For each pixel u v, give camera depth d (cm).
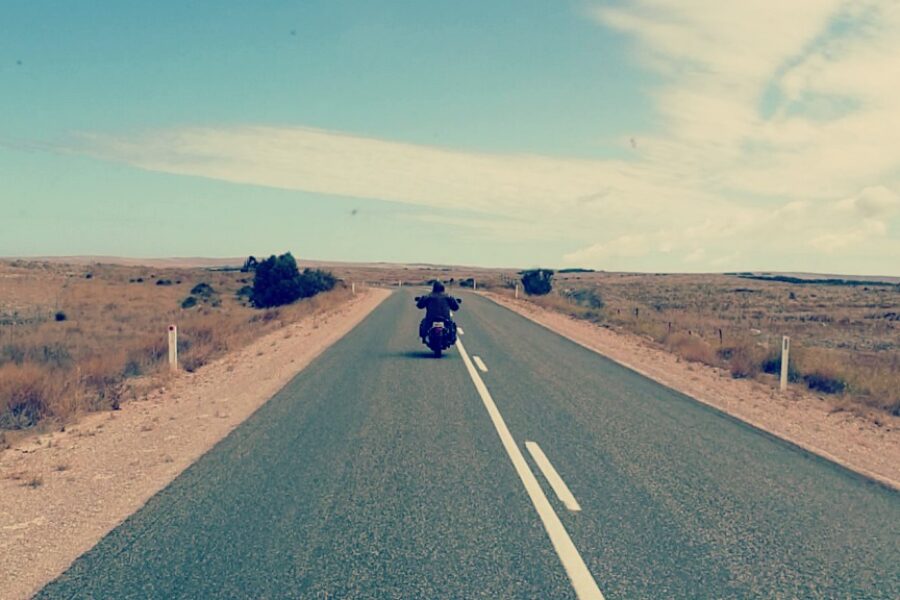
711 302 6247
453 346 2003
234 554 510
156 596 440
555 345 2120
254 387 1315
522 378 1448
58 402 1093
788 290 8925
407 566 490
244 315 3331
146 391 1290
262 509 612
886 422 1156
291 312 3184
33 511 621
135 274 9219
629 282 12075
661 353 2061
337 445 854
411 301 4434
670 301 6444
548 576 477
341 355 1786
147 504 627
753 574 490
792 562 514
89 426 1005
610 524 588
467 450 837
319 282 5519
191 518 589
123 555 508
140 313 4262
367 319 2988
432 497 651
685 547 540
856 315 4619
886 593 462
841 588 469
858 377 1542
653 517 610
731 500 668
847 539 566
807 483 736
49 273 8081
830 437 1005
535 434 934
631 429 986
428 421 1002
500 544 536
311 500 638
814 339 3059
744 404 1255
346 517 592
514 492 672
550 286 6216
